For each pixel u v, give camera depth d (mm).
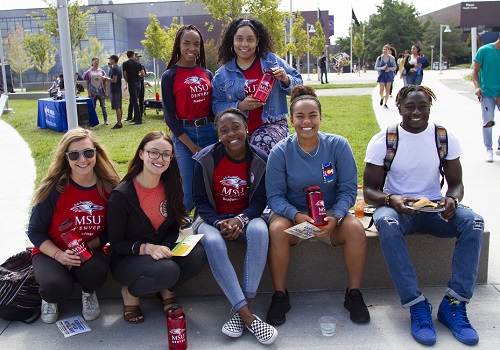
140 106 13430
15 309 3262
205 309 3486
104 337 3143
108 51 49844
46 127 12766
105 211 3320
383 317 3287
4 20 54625
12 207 5977
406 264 3109
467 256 3102
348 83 26156
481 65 6879
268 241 3299
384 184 3654
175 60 4230
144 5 51062
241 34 3977
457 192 3381
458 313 3066
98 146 3277
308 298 3602
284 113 4211
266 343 2994
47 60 40906
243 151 3520
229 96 4070
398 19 76062
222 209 3590
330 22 58875
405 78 15102
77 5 26312
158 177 3264
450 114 11664
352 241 3283
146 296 3693
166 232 3412
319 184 3463
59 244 3287
